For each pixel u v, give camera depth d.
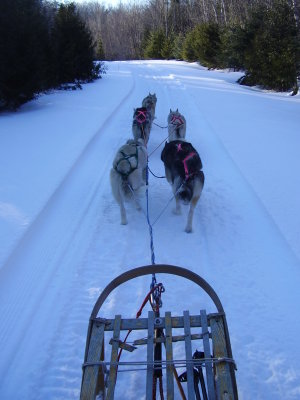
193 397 2.09
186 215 5.70
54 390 3.00
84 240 5.02
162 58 46.38
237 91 18.28
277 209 5.55
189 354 2.33
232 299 3.91
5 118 11.88
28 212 5.43
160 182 6.84
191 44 35.56
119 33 66.69
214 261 4.55
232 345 3.35
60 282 4.20
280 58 19.20
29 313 3.74
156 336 2.60
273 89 20.98
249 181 6.59
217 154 8.16
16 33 12.50
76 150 8.20
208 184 6.63
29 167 7.19
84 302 3.91
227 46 24.70
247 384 3.01
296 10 20.11
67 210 5.79
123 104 14.04
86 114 12.02
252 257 4.59
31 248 4.79
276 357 3.23
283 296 3.92
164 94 16.25
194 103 14.12
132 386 3.04
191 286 4.14
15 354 3.29
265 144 8.78
